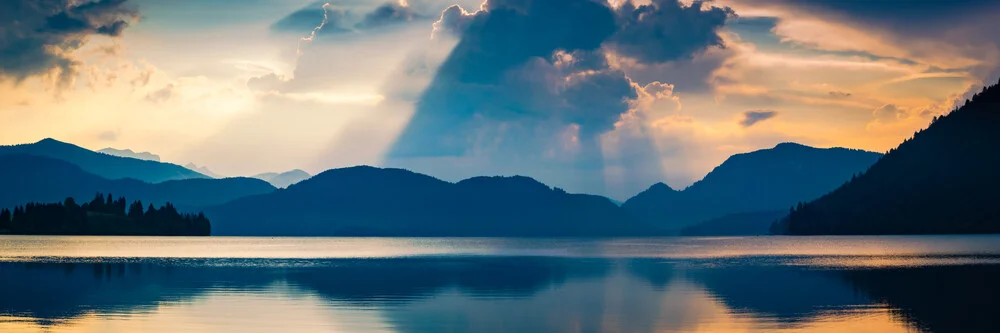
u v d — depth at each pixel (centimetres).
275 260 16375
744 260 16100
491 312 7012
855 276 10975
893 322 6303
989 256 17212
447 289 9094
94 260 15712
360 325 6288
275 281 10188
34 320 6450
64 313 6856
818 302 7588
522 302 7769
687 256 18525
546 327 6184
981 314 6694
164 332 5912
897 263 14488
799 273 11681
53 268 12888
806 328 6038
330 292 8688
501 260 16888
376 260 16825
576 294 8500
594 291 8844
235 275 11325
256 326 6225
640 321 6438
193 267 13338
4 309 7106
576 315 6806
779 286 9356
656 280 10388
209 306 7350
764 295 8275
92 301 7712
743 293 8500
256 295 8344
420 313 6950
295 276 11156
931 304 7394
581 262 15600
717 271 12275
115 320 6475
